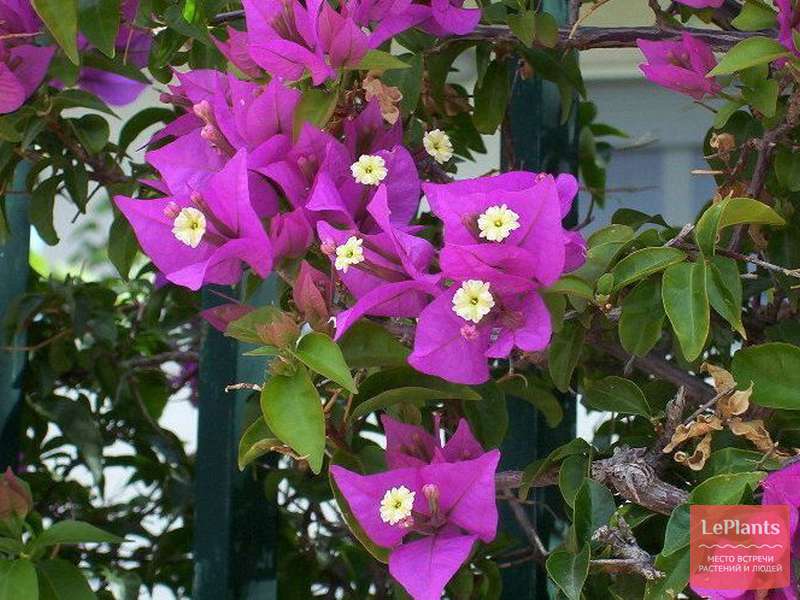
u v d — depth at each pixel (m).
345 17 0.42
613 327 0.44
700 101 0.45
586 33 0.47
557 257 0.38
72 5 0.42
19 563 0.46
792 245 0.46
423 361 0.39
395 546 0.40
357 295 0.40
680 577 0.38
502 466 0.50
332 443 0.42
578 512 0.40
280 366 0.39
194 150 0.43
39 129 0.48
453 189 0.40
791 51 0.41
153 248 0.41
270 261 0.40
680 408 0.41
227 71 0.46
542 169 0.51
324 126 0.43
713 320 0.47
